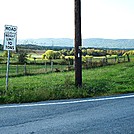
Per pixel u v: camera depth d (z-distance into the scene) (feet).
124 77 67.92
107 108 31.17
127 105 33.06
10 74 95.91
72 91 40.06
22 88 50.24
